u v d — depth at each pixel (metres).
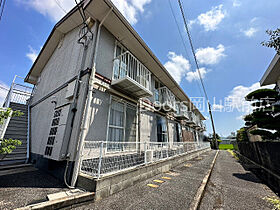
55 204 1.68
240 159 8.37
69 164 2.65
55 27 5.37
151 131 5.75
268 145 3.82
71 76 3.91
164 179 3.43
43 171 3.40
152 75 6.97
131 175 2.89
